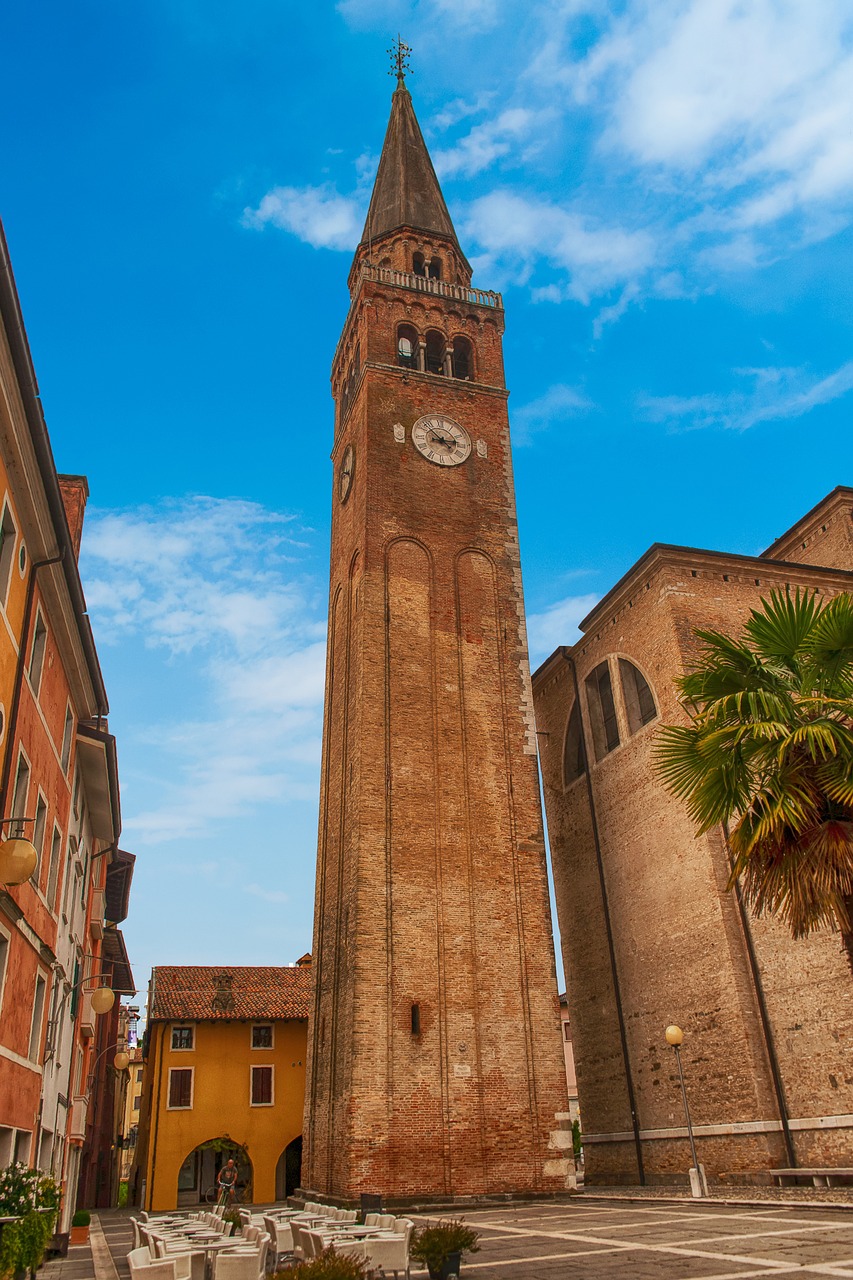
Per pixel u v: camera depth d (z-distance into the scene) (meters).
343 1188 29.19
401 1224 16.62
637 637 37.66
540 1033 32.53
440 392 44.78
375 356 44.91
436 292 47.84
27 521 19.44
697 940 32.22
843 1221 18.53
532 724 38.19
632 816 37.03
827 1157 26.77
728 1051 30.05
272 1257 17.88
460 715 37.38
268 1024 50.12
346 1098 30.34
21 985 20.27
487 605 40.34
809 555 43.28
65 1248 27.45
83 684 26.67
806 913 15.58
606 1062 37.00
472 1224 23.69
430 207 54.62
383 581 38.91
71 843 28.48
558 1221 23.19
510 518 42.72
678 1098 32.19
